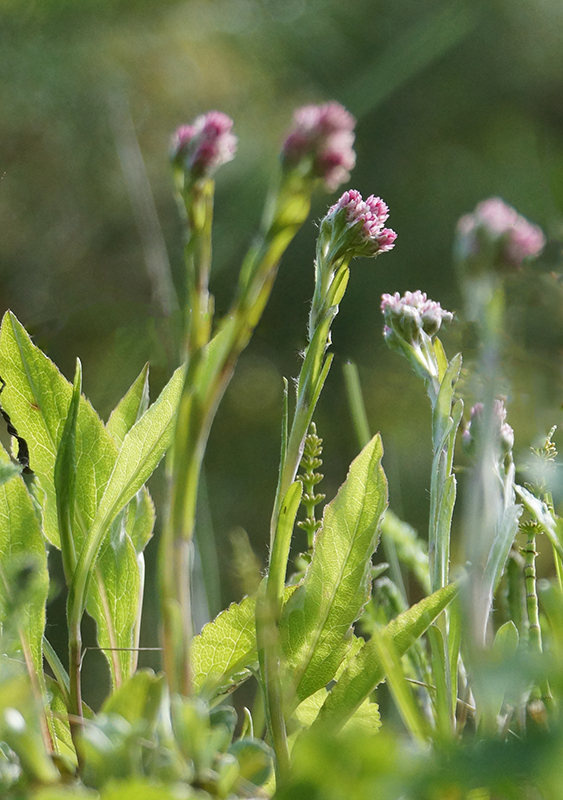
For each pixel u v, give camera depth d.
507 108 6.10
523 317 0.66
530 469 0.66
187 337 0.67
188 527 0.66
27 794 0.64
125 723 0.64
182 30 5.34
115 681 0.72
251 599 0.72
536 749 0.59
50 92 4.64
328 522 0.71
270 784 0.68
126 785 0.62
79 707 0.69
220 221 3.59
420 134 6.10
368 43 6.00
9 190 4.62
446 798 0.62
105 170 4.68
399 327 0.75
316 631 0.70
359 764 0.60
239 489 4.70
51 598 0.71
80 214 4.64
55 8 4.78
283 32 5.97
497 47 6.16
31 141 4.67
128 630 0.72
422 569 0.80
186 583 0.66
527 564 0.72
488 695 0.60
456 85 6.20
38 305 4.32
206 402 0.66
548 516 0.70
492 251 0.64
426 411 4.37
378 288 5.48
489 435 0.65
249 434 4.85
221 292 4.35
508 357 0.66
